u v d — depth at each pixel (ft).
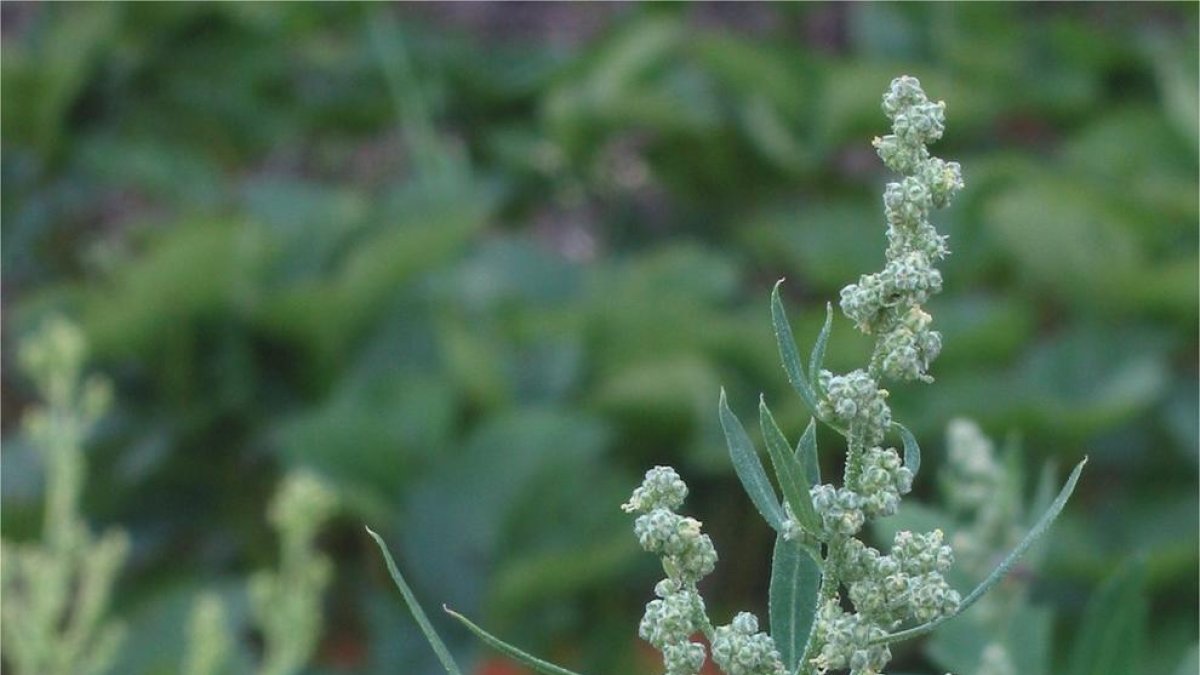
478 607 7.77
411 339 9.04
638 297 9.05
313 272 9.50
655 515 2.72
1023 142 11.43
